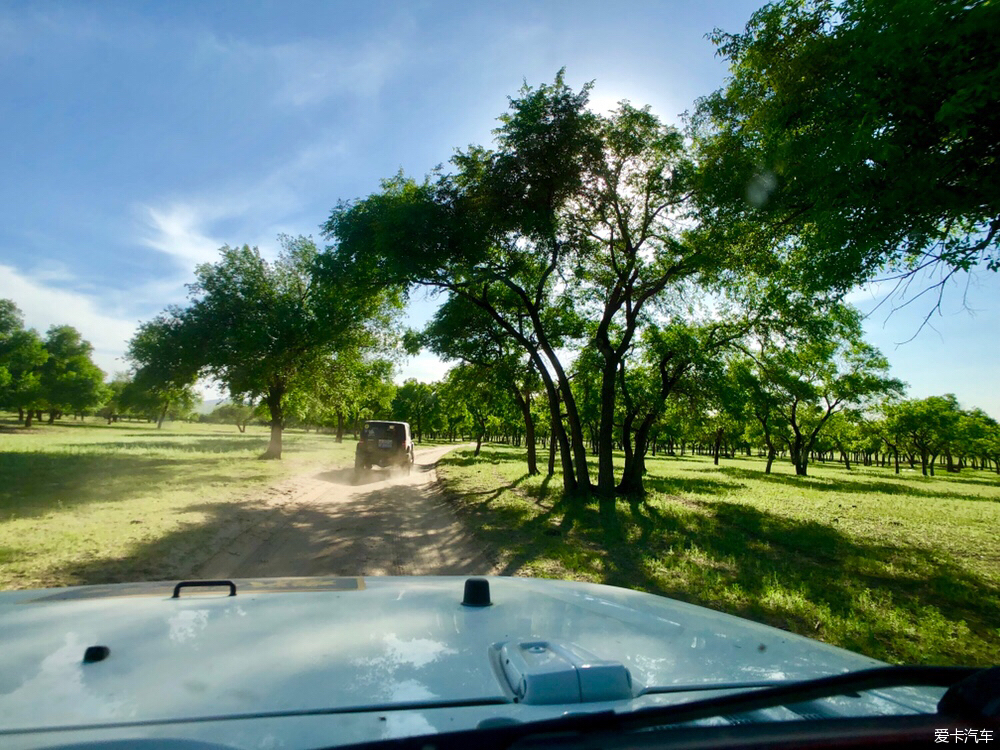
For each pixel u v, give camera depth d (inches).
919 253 229.9
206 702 41.9
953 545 401.7
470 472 884.6
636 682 51.0
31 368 2687.0
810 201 267.9
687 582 258.7
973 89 167.2
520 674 47.1
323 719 40.0
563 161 485.1
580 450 608.7
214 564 247.0
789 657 63.4
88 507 349.4
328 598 75.3
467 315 660.1
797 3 268.7
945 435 2037.4
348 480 704.4
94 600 70.6
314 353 896.9
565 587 98.6
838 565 324.2
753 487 905.5
